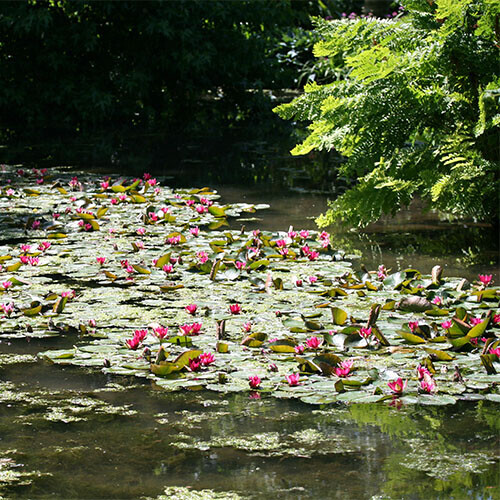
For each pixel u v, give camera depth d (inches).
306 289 206.7
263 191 354.9
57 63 587.5
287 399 143.7
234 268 221.6
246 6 626.2
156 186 361.1
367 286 205.6
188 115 622.8
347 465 118.2
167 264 225.1
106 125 592.7
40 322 182.1
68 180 374.3
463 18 258.1
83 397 143.9
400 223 292.2
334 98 262.4
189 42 592.7
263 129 566.3
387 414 137.0
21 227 280.5
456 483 112.4
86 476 115.0
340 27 281.4
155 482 113.3
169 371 151.9
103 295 201.2
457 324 168.1
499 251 248.2
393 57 250.8
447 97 253.8
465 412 138.0
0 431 129.7
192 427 131.4
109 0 573.9
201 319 182.9
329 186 366.9
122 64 622.5
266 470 116.7
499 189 254.8
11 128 579.2
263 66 641.6
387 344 165.6
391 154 269.0
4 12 576.7
